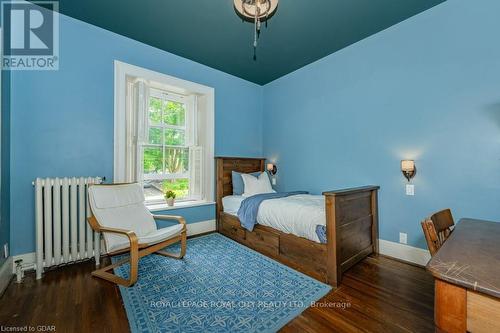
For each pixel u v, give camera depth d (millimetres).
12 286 1879
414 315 1548
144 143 3049
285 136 3807
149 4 2137
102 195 2244
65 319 1490
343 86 2961
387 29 2520
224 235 3283
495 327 604
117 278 1960
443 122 2160
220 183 3486
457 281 662
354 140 2857
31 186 2160
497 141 1889
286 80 3777
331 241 1951
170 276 2068
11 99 2066
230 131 3785
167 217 2557
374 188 2551
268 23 2400
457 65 2074
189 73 3254
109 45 2590
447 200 2145
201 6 2156
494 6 1896
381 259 2459
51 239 2109
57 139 2295
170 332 1391
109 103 2594
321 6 2141
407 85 2381
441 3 2141
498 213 1885
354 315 1552
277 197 2891
